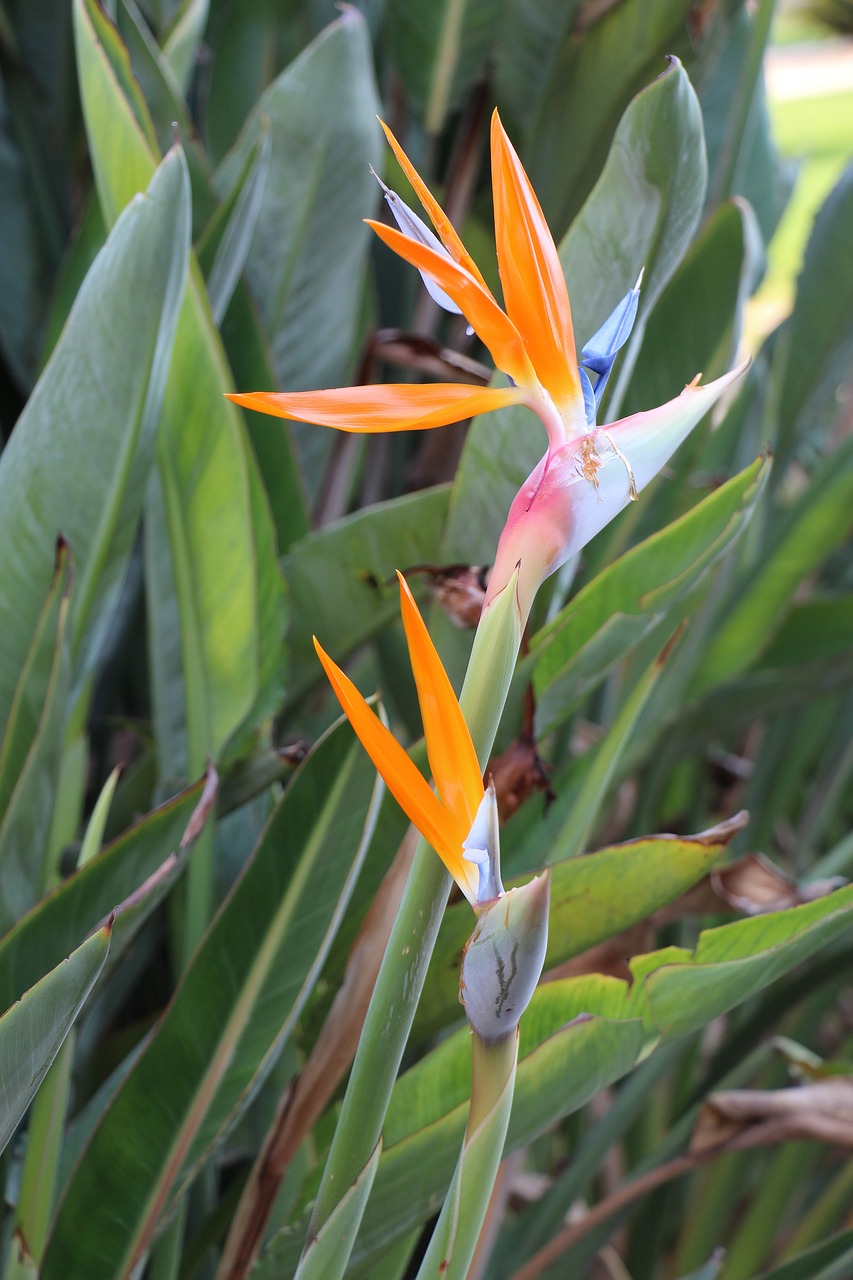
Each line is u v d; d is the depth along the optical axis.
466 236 2.27
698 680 2.65
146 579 1.45
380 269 2.34
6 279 2.23
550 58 2.06
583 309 1.17
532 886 0.87
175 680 1.51
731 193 2.13
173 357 1.24
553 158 1.97
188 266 1.21
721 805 3.15
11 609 1.18
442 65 2.09
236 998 1.22
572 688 1.30
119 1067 1.60
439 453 2.33
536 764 1.29
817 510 2.44
